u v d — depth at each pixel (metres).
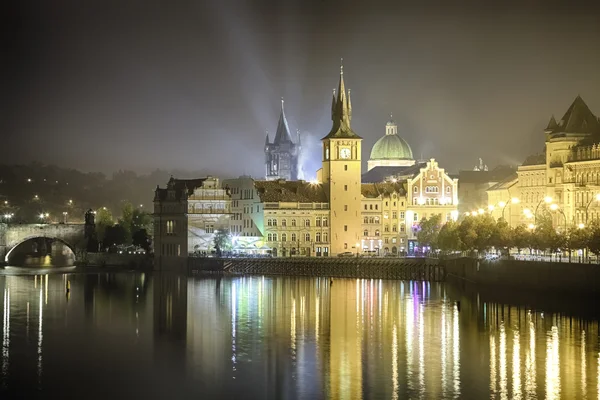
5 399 137.25
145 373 150.00
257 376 147.50
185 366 154.25
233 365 154.75
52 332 184.00
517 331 178.75
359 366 152.75
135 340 175.38
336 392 138.12
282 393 138.12
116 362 157.25
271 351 164.62
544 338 171.62
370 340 173.38
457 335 176.38
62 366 154.75
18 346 169.88
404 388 139.50
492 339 171.62
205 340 174.75
